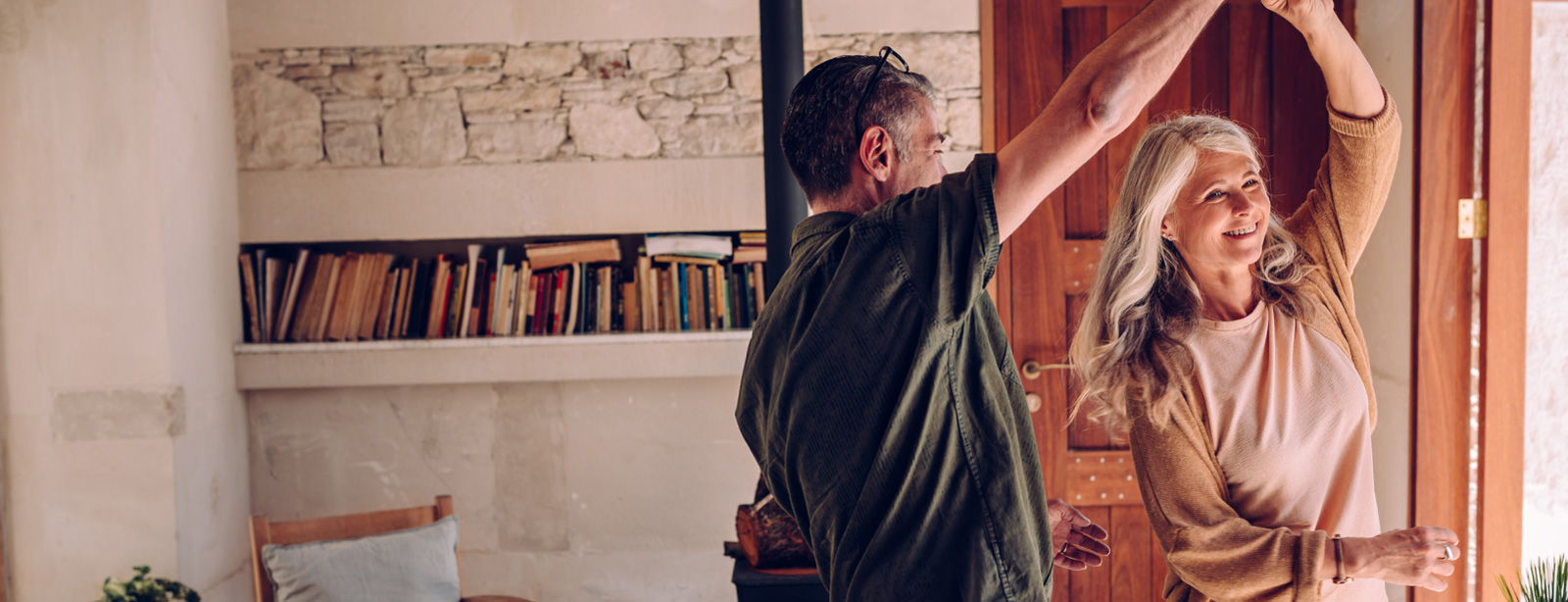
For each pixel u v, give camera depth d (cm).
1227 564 129
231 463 283
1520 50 231
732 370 282
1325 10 128
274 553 224
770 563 193
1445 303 240
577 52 288
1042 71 284
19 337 252
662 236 289
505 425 295
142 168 248
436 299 287
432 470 294
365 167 288
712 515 296
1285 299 142
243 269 288
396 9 286
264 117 288
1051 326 290
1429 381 243
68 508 254
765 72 229
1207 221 136
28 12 247
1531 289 240
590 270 290
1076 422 293
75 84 247
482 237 294
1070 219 289
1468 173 238
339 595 223
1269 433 135
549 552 297
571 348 282
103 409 251
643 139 288
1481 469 238
